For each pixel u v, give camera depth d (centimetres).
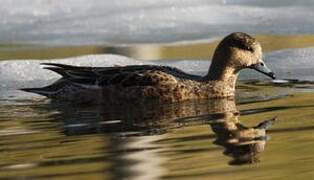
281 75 1797
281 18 2703
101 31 2698
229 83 1586
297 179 884
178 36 2552
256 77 1792
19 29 2791
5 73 1903
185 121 1280
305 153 1005
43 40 2591
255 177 900
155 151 1051
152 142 1112
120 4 3003
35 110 1453
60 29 2755
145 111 1412
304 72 1816
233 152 1028
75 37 2619
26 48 2436
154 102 1525
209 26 2681
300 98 1468
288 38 2377
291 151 1020
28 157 1040
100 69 1608
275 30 2528
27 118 1365
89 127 1251
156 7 2936
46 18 2920
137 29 2697
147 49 2331
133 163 987
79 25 2794
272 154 1009
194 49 2286
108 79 1575
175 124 1255
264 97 1511
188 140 1116
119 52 2308
